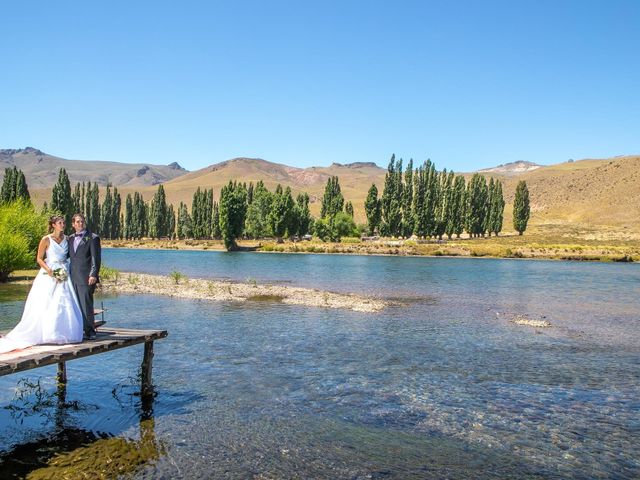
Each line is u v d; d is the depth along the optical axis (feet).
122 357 51.39
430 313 84.33
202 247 383.86
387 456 29.91
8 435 31.91
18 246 114.01
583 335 67.67
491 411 37.70
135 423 34.12
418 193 384.88
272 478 26.91
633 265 233.76
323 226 392.88
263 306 88.74
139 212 513.45
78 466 27.78
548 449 31.24
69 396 39.50
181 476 26.84
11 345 32.40
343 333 65.82
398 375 46.70
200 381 43.65
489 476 27.73
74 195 497.46
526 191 452.76
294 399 39.47
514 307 93.86
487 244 362.94
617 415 37.22
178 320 73.31
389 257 282.15
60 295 34.58
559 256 277.85
